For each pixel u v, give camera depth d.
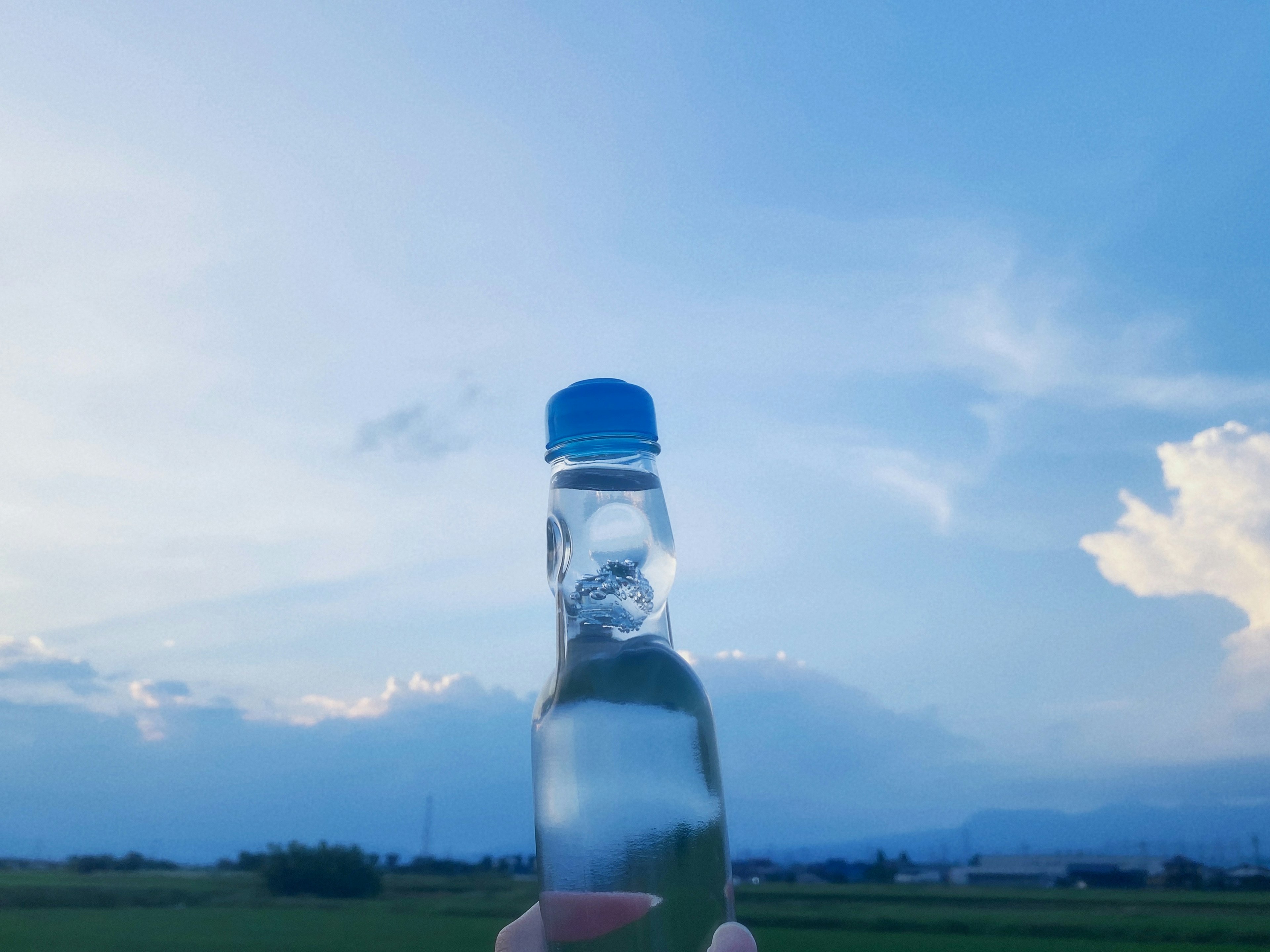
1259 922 7.57
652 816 0.32
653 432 0.36
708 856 0.32
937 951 6.68
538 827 0.34
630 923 0.31
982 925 7.85
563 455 0.36
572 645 0.34
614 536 0.35
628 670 0.33
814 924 8.01
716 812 0.33
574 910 0.32
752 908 8.80
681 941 0.31
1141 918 7.83
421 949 7.12
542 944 0.37
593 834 0.32
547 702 0.34
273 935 8.00
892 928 7.82
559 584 0.35
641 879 0.31
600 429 0.35
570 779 0.33
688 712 0.33
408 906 9.48
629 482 0.36
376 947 7.30
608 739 0.32
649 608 0.35
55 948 7.82
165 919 8.81
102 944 7.77
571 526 0.35
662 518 0.36
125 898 10.02
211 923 8.55
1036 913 8.25
